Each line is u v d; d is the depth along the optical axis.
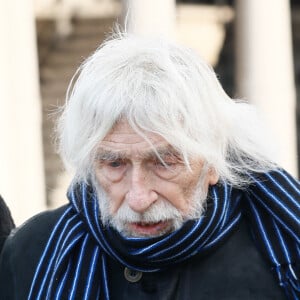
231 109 4.48
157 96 4.08
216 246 4.53
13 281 5.12
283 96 22.44
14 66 19.86
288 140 22.23
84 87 4.25
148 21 19.55
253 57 22.50
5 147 19.31
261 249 4.57
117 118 4.11
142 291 4.65
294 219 4.51
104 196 4.42
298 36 33.19
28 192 19.84
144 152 4.09
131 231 4.35
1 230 5.61
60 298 4.62
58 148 4.76
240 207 4.70
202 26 31.59
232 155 4.62
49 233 5.06
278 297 4.51
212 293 4.55
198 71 4.29
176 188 4.20
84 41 29.83
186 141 4.08
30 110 20.05
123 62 4.25
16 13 19.94
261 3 22.50
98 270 4.71
